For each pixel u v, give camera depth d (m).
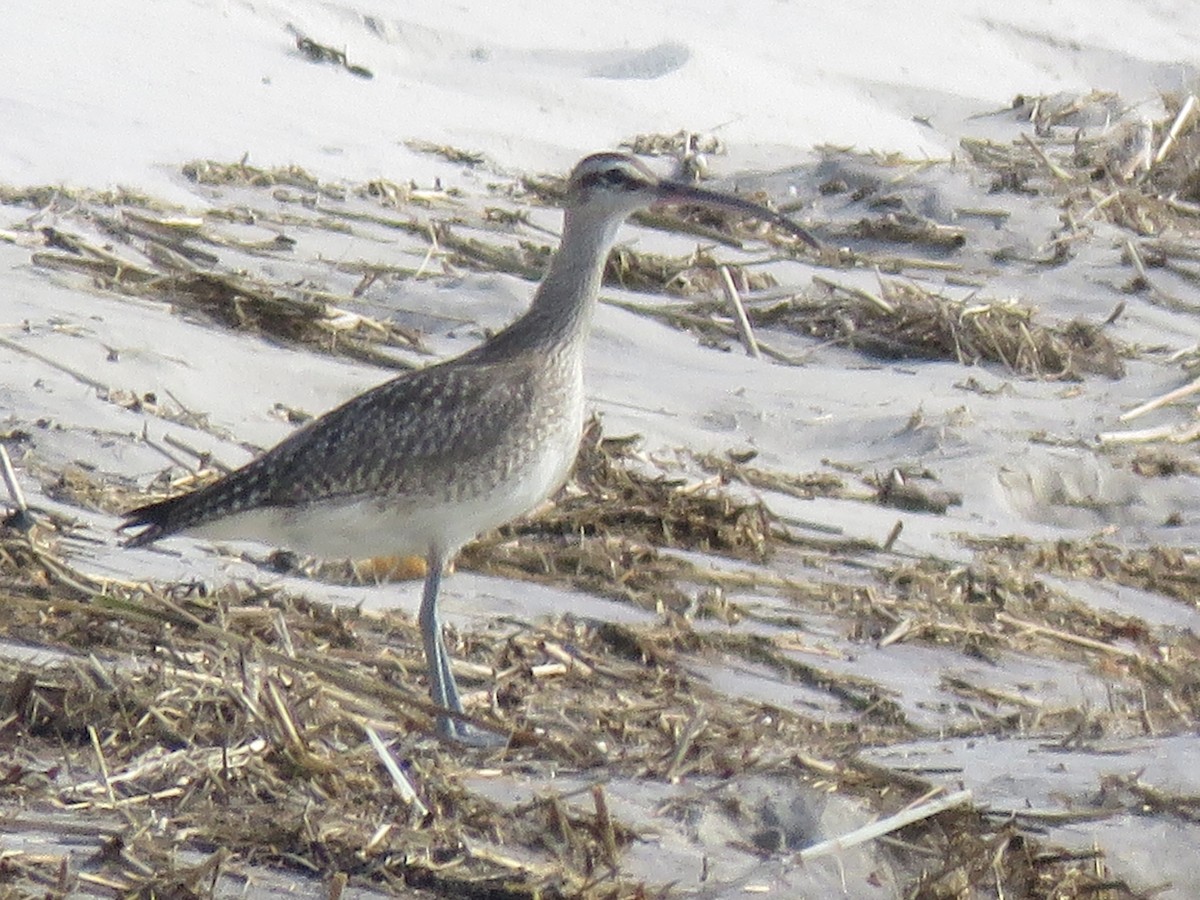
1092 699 11.38
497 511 10.45
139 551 11.32
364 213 18.17
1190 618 12.84
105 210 16.75
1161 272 19.84
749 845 9.12
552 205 19.55
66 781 8.77
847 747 10.16
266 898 8.20
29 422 12.55
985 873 9.06
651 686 10.73
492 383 10.38
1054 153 23.11
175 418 13.12
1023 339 17.12
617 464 13.44
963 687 11.31
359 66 21.67
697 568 12.27
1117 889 9.12
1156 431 15.55
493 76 22.33
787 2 25.91
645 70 23.33
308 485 10.19
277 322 15.10
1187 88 25.97
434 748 9.55
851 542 13.05
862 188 21.14
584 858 8.76
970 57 25.58
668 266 18.02
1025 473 14.62
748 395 15.62
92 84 19.53
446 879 8.48
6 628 10.05
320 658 10.05
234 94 20.27
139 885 8.05
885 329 17.41
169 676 9.48
